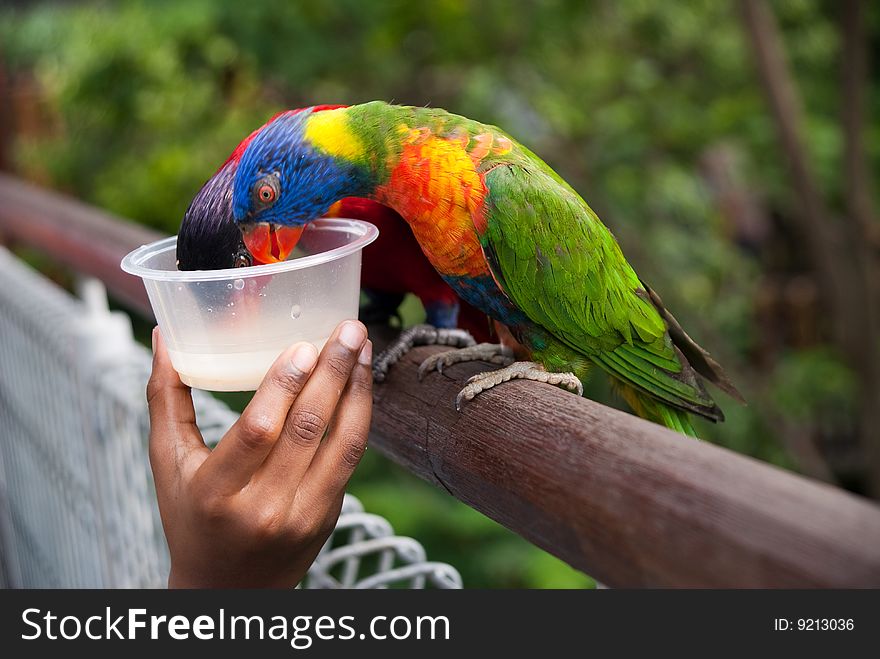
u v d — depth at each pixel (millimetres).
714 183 5891
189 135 4402
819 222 4215
